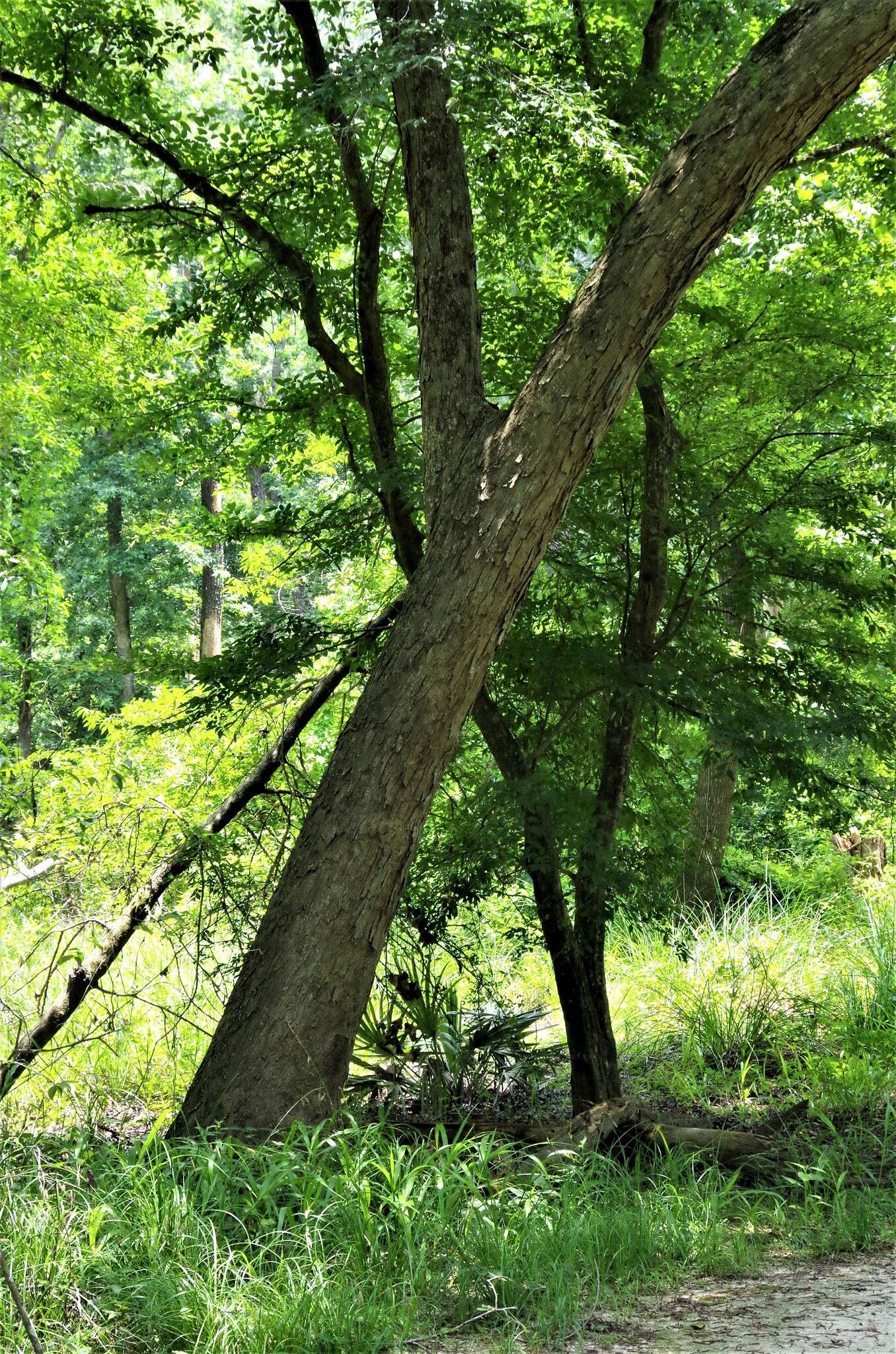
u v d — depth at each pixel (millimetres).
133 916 7211
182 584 24453
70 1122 6273
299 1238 3848
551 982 9797
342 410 7750
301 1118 4848
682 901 10422
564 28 7461
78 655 24562
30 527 16906
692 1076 7918
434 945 8008
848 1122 6566
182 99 15305
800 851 13227
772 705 7082
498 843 6754
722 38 7406
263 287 7359
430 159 5801
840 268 8172
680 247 5059
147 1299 3459
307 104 5102
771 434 7625
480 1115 6945
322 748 11125
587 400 5145
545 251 8516
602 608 8062
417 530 7172
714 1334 3314
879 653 7488
